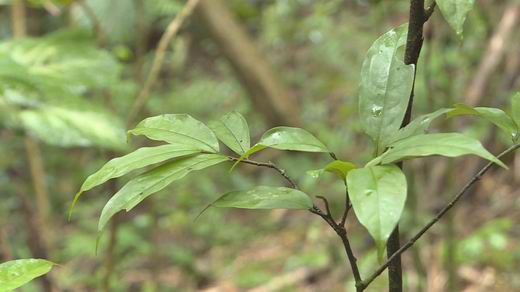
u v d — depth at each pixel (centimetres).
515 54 411
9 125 244
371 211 87
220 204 114
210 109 694
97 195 594
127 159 111
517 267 382
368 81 113
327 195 488
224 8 579
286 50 750
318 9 496
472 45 459
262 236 515
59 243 475
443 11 93
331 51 649
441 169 387
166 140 114
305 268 431
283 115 587
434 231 365
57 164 618
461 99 434
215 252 502
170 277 462
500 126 111
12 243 435
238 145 115
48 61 272
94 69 266
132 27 348
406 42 115
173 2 502
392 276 120
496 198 446
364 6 667
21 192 340
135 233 440
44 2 322
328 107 639
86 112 253
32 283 359
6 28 614
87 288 437
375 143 109
